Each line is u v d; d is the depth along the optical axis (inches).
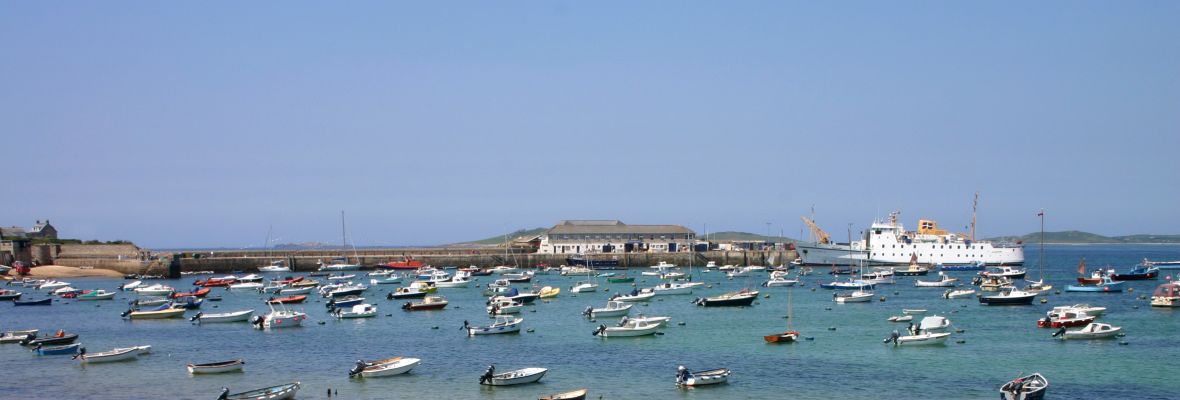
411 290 6368.1
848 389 3034.0
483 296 6609.3
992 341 3956.7
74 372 3422.7
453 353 3799.2
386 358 3656.5
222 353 3855.8
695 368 3405.5
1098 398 2878.9
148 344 4146.2
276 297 6584.6
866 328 4461.1
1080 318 4355.3
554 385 3132.4
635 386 3105.3
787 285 7411.4
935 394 2955.2
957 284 7327.8
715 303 5600.4
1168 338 3993.6
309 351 3900.1
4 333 4163.4
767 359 3580.2
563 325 4717.0
